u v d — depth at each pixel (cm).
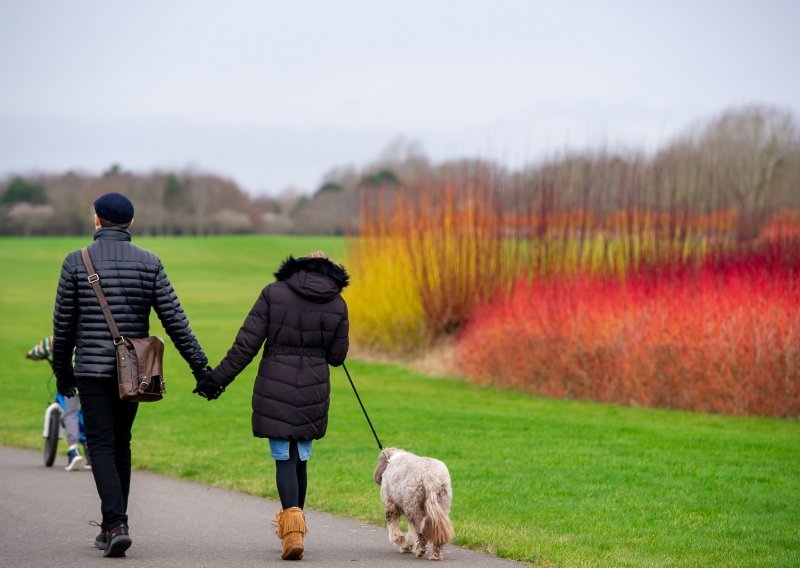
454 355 6312
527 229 6388
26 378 6488
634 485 2702
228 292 16450
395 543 1930
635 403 4800
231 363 1891
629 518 2272
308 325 1902
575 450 3338
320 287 1903
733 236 5828
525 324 5419
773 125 11844
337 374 6297
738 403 4503
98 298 1866
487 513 2334
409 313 7075
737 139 11681
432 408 4656
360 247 7581
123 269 1891
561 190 6206
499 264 6606
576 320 5153
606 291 5316
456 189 6844
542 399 5050
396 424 4078
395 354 7138
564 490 2630
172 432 3997
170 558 1830
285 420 1872
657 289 5134
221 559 1827
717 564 1814
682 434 3722
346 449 3444
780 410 4416
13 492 2605
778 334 4488
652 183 5856
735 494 2573
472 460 3142
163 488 2734
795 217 6006
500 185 6681
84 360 1859
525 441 3559
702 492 2600
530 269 6244
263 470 3017
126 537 1806
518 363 5472
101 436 1869
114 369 1862
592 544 1992
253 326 1892
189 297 15438
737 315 4625
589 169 6194
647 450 3331
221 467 3081
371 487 2694
